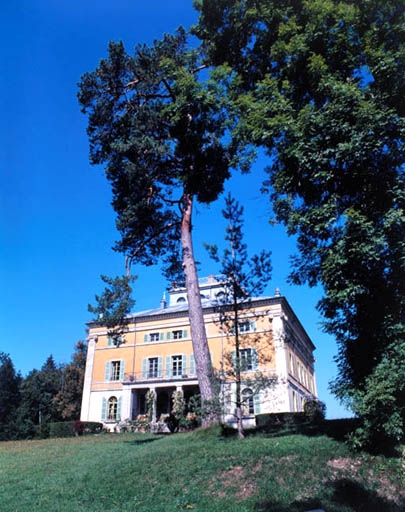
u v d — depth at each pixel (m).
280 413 23.64
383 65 9.01
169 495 7.32
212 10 14.36
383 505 5.92
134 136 16.39
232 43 14.67
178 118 14.89
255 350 11.99
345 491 6.45
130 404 35.88
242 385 12.88
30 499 8.19
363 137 8.49
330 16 10.48
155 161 17.08
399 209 8.05
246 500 6.57
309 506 6.01
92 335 40.91
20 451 16.14
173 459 9.43
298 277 9.80
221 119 15.52
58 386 58.50
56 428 31.03
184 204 17.09
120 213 18.38
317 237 9.28
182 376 35.00
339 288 8.56
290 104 10.27
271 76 12.50
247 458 8.47
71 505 7.42
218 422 12.52
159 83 17.12
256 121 10.29
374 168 8.80
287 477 7.21
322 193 9.66
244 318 12.39
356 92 8.81
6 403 55.34
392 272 8.26
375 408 7.39
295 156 9.28
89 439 20.67
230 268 12.33
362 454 7.64
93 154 18.05
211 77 14.31
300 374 38.75
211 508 6.45
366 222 8.24
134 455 11.34
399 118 8.49
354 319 8.74
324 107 9.26
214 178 17.02
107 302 17.08
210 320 35.22
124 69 16.92
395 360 7.66
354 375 8.30
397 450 7.35
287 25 11.36
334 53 10.25
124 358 38.84
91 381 38.91
